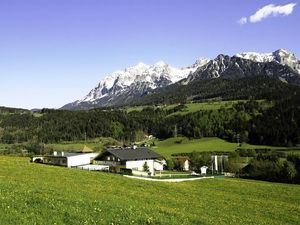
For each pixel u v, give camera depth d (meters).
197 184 80.25
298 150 197.25
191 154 190.75
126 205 33.84
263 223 41.50
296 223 46.34
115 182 60.62
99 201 32.66
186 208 43.81
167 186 64.12
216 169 151.62
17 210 25.41
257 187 83.31
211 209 46.19
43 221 23.84
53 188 39.56
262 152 198.00
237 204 53.91
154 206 38.38
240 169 154.00
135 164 130.25
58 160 141.38
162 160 152.00
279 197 72.38
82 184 52.91
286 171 132.12
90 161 140.38
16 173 56.38
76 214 26.34
